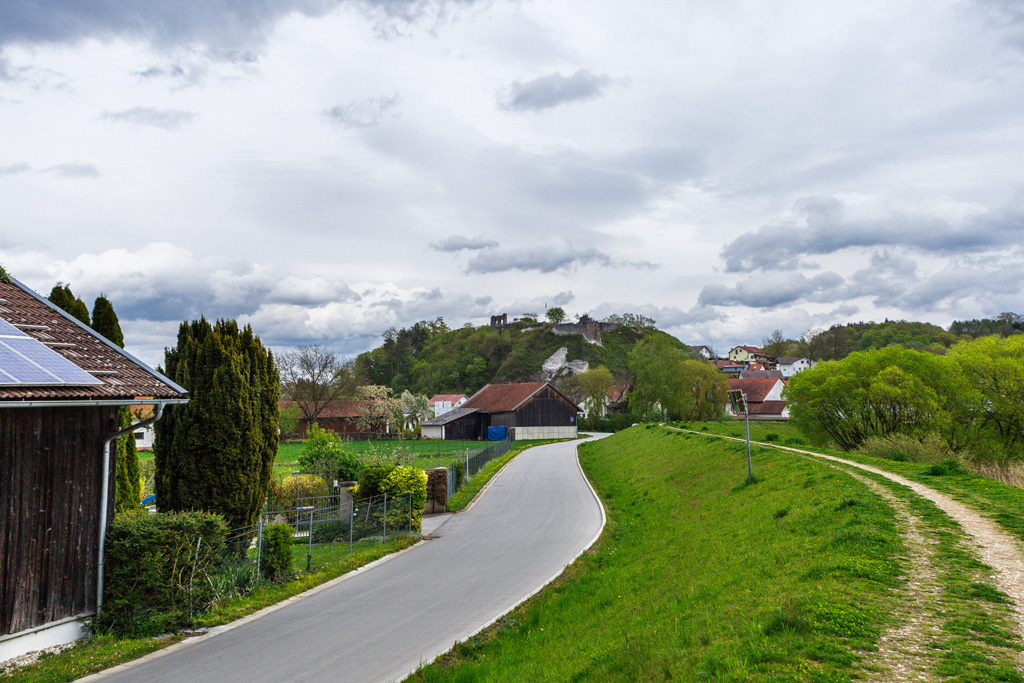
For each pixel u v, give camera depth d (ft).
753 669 24.81
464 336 610.24
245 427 51.47
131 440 50.70
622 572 56.59
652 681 27.94
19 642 34.17
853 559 38.27
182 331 54.70
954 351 164.25
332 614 45.32
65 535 36.91
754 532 56.18
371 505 76.69
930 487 60.03
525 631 41.88
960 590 31.99
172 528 41.29
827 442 165.58
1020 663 23.62
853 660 24.47
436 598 49.75
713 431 171.83
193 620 41.70
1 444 33.35
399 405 318.45
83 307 50.39
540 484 128.36
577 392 411.13
